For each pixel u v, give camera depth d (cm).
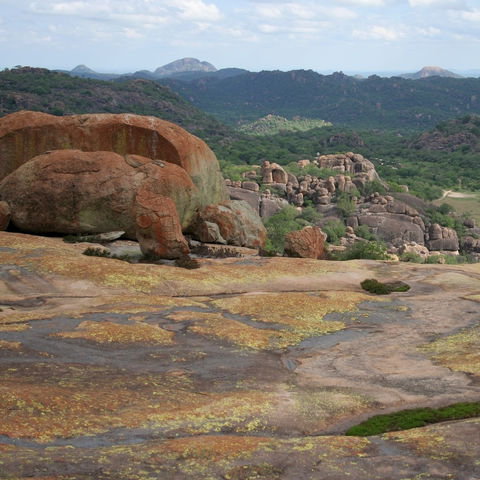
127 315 2766
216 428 1559
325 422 1650
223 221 5081
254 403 1744
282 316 2941
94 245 4366
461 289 3759
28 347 2212
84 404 1633
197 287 3450
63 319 2631
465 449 1330
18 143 5078
